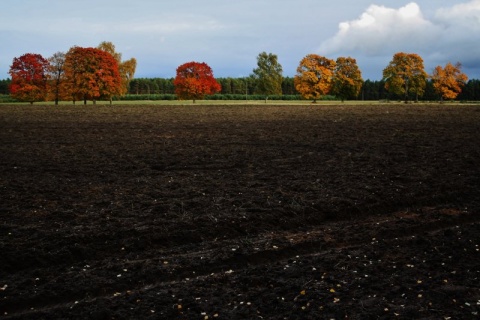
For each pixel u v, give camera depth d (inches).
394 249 311.6
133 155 711.1
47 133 1043.9
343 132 1047.6
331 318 222.8
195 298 245.9
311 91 3373.5
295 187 483.5
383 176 537.6
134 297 247.3
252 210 399.9
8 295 254.7
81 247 317.1
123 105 2541.8
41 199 442.6
